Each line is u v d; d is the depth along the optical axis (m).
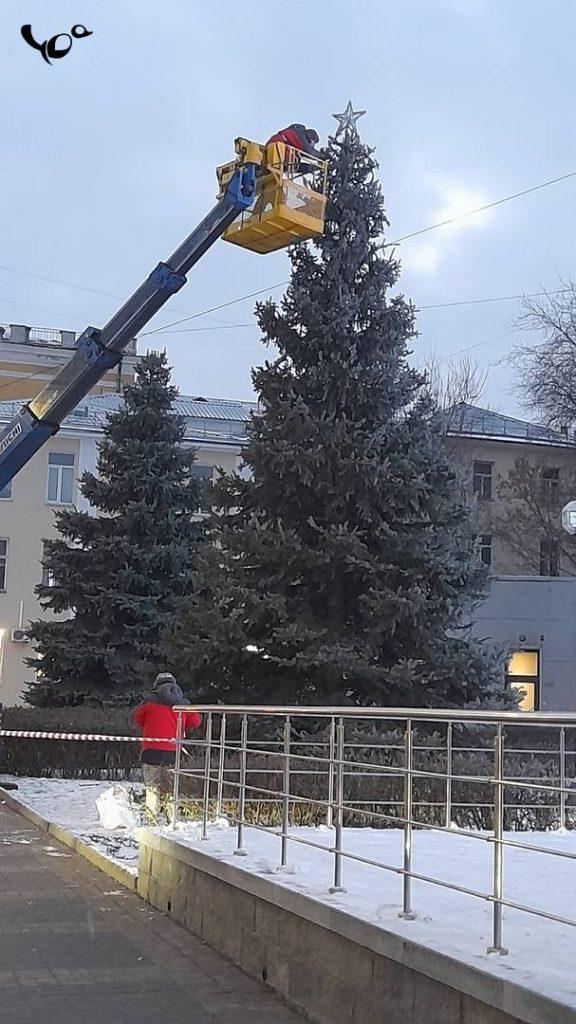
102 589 25.91
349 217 19.62
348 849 8.70
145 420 27.42
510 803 12.98
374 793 13.36
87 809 15.72
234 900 7.54
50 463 39.94
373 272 19.91
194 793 13.20
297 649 18.56
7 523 39.31
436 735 16.91
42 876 10.73
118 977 7.03
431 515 19.05
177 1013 6.27
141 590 26.47
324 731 17.52
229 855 8.13
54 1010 6.26
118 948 7.80
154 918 8.84
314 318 19.38
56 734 19.92
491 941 5.32
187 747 15.89
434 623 18.48
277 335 19.81
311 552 18.28
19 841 13.17
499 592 31.56
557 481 44.09
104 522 26.81
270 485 19.20
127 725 21.23
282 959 6.67
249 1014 6.30
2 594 39.00
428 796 13.31
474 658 18.45
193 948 7.85
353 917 5.85
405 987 5.31
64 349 44.72
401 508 18.94
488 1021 4.63
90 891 10.00
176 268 16.70
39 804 16.39
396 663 18.55
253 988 6.84
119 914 8.98
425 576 18.58
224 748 8.98
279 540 18.39
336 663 17.91
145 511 26.52
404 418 19.62
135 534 26.78
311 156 16.89
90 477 27.41
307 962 6.33
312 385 19.33
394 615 18.08
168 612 26.08
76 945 7.87
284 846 7.52
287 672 18.94
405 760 6.35
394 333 19.80
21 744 21.23
